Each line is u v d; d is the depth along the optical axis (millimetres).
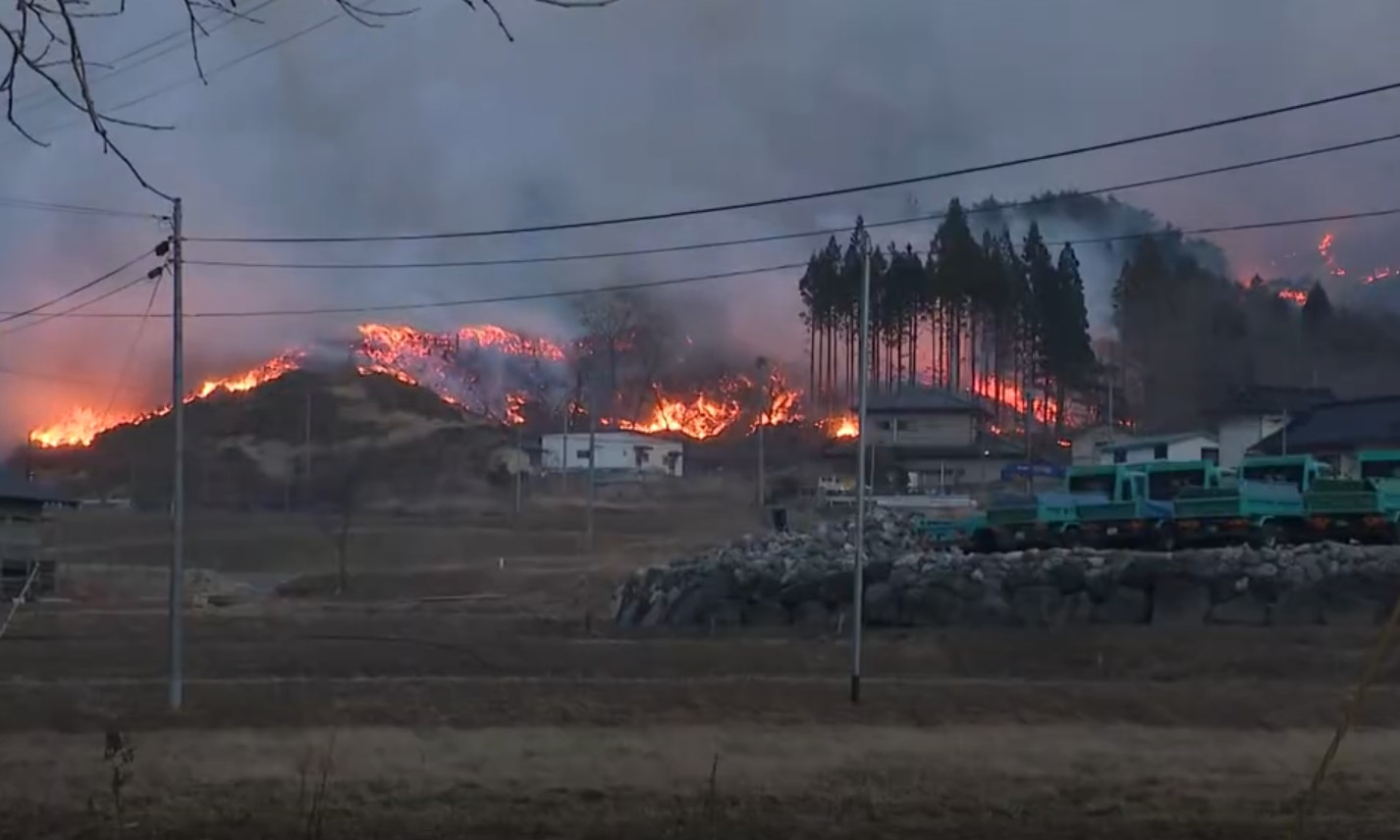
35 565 91625
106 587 98688
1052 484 137250
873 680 47250
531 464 198750
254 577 110500
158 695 46312
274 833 28781
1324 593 52875
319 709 43125
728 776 34312
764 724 40562
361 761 36250
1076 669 48625
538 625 67125
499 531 136750
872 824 29406
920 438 173375
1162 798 32031
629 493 177250
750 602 61938
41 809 31094
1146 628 53844
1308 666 47000
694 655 53688
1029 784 33438
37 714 42688
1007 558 59125
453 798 32344
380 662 53844
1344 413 132000
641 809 31094
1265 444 132125
